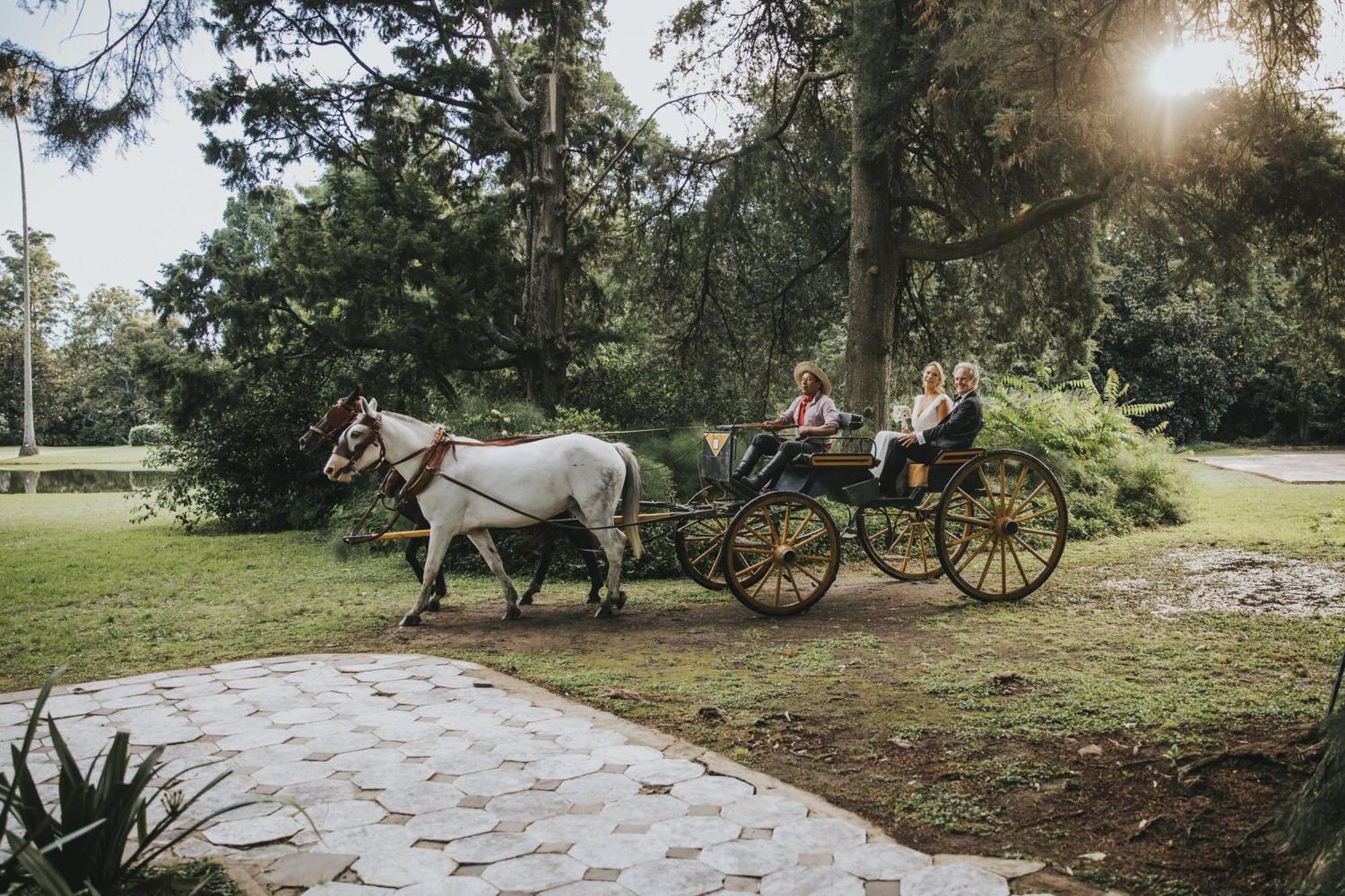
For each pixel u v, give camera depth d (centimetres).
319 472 1734
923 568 1012
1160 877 357
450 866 371
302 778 463
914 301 1888
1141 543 1229
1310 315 1190
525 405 1463
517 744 512
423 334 1703
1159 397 3222
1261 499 1669
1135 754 473
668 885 354
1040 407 1545
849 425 866
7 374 6009
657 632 800
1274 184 1039
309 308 1841
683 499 1266
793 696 599
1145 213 1250
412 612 841
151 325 6738
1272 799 408
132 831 403
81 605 962
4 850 371
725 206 1752
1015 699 575
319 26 1836
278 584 1076
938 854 383
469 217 1925
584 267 2083
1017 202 1510
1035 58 655
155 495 2197
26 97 1016
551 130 1892
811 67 1712
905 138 1509
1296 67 602
